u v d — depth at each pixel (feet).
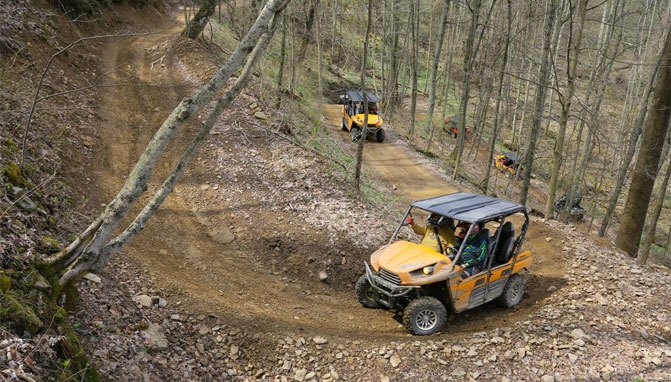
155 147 16.78
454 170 73.61
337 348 21.25
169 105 51.44
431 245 25.75
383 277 24.32
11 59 41.27
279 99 59.77
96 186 33.22
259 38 17.69
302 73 97.55
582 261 30.91
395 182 63.82
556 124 132.77
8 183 22.45
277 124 48.70
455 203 26.40
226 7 124.98
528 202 82.79
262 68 77.77
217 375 18.86
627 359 20.93
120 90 51.83
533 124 47.47
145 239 28.86
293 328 22.62
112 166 37.01
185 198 34.91
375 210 40.19
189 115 16.83
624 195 100.63
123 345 17.38
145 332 18.93
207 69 60.44
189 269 27.14
